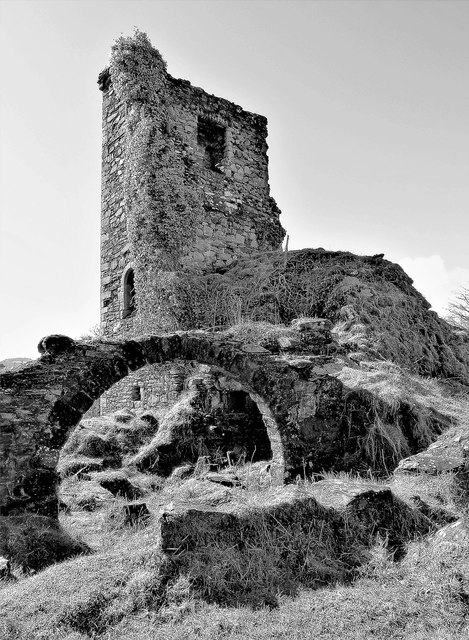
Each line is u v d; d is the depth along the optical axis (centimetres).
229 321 1228
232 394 998
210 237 1499
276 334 924
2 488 630
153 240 1365
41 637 370
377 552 480
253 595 427
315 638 364
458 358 1220
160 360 734
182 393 1144
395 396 792
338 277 1212
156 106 1452
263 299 1236
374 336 1054
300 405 769
